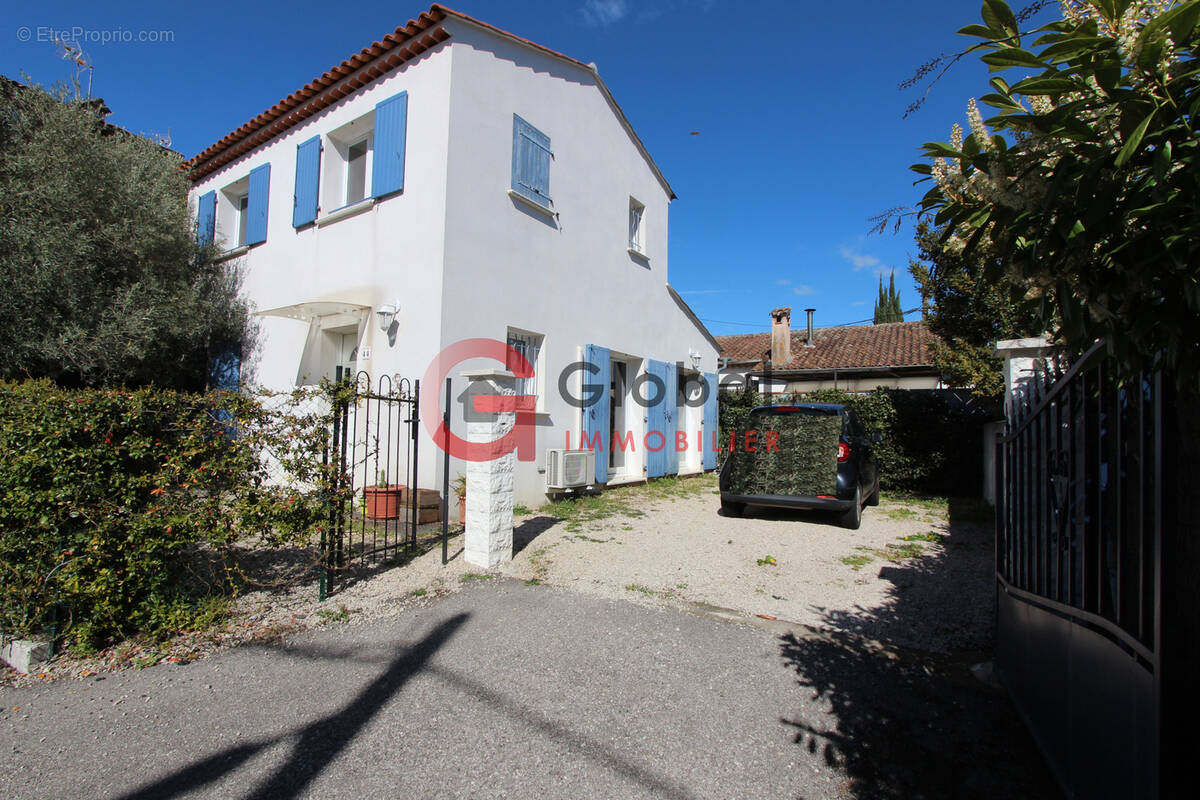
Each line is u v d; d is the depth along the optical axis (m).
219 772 2.56
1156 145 1.33
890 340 22.91
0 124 8.12
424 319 7.62
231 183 10.85
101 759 2.64
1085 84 1.43
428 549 6.11
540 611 4.48
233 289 10.38
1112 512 2.15
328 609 4.44
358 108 8.78
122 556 3.73
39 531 3.51
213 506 3.96
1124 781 1.97
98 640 3.79
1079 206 1.41
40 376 8.05
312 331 8.98
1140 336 1.40
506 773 2.59
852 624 4.31
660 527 7.64
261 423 4.26
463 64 7.93
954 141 1.97
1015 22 1.43
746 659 3.72
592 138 10.65
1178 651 1.72
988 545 6.77
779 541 6.93
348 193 9.41
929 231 8.95
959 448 10.60
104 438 3.63
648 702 3.20
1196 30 1.26
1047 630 2.68
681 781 2.56
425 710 3.08
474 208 8.02
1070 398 2.47
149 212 8.84
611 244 11.16
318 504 4.45
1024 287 1.71
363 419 8.09
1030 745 2.86
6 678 3.39
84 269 7.97
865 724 3.02
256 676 3.43
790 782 2.57
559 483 9.05
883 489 11.21
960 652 3.85
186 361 10.55
